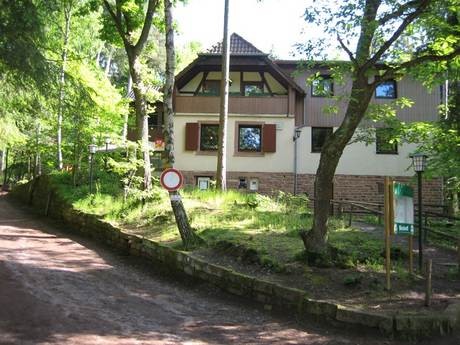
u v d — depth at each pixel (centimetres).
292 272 917
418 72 1089
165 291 969
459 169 1358
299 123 2808
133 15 2038
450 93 1609
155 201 1650
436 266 1013
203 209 1520
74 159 2359
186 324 757
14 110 1834
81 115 1984
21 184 3441
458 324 741
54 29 2373
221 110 2030
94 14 3027
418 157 1027
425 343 702
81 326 695
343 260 944
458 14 1040
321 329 757
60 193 2234
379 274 905
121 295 905
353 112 920
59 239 1600
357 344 697
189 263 1049
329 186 953
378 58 887
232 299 916
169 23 1284
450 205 2048
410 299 809
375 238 1182
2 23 1324
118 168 1816
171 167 1226
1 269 1028
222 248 1091
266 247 1053
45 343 616
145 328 716
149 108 1998
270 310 847
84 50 3222
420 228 990
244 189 2752
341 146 933
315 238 951
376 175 2778
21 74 1409
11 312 729
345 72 966
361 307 770
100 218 1645
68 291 895
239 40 2825
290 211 1585
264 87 2850
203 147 2798
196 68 2786
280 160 2759
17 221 2062
